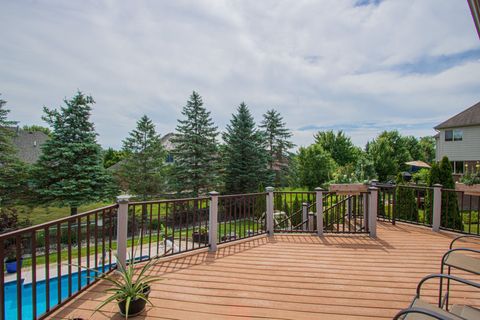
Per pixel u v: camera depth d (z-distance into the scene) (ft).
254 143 65.21
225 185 62.39
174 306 8.07
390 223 19.56
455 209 21.16
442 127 57.11
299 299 8.50
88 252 9.43
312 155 75.87
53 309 7.66
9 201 38.91
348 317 7.47
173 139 58.65
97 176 43.80
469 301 8.35
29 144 73.92
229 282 9.75
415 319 5.00
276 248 13.80
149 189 54.08
